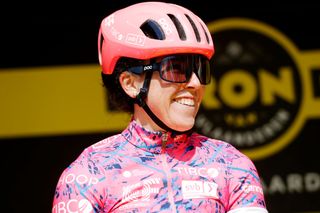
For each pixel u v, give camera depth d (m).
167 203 3.69
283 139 8.65
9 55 8.57
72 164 3.82
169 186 3.75
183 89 3.79
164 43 3.75
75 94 8.59
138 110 4.00
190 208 3.69
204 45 3.83
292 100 8.66
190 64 3.78
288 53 8.71
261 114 8.64
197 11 8.75
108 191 3.71
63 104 8.59
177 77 3.76
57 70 8.59
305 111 8.67
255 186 3.82
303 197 8.62
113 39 3.95
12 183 8.50
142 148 3.89
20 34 8.58
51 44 8.60
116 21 3.98
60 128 8.56
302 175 8.65
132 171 3.79
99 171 3.75
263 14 8.75
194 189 3.74
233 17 8.74
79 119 8.59
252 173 3.86
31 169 8.53
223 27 8.72
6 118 8.53
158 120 3.86
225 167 3.86
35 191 8.51
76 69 8.61
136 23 3.88
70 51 8.62
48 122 8.56
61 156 8.55
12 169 8.51
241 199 3.78
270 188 8.64
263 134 8.64
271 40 8.72
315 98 8.69
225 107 8.63
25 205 8.48
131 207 3.68
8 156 8.52
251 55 8.70
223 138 8.62
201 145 3.97
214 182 3.79
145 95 3.85
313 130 8.66
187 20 3.86
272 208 8.62
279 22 8.75
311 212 8.59
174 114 3.79
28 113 8.55
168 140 3.89
